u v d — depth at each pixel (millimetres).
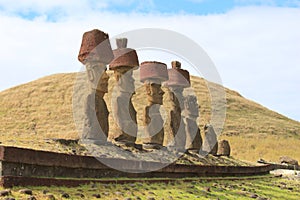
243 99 68812
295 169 28734
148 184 11836
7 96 50031
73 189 9562
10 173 9000
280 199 13625
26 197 8195
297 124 62812
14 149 9086
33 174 9508
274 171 24594
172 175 13750
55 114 43344
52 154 9953
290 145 47375
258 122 56938
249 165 21312
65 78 54938
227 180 15914
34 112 44531
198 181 14125
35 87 51875
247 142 45844
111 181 10930
